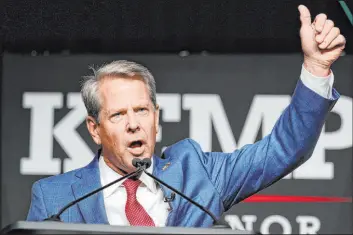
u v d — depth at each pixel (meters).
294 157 6.11
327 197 9.66
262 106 9.88
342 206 9.64
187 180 6.13
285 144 6.12
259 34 9.85
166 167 6.16
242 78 9.93
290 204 9.64
